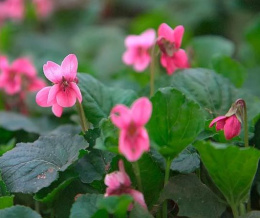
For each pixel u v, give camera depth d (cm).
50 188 51
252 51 83
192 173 51
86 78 55
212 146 48
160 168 51
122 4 114
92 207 48
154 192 51
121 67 83
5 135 61
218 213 50
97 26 111
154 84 56
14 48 100
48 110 65
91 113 54
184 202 50
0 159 51
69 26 110
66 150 51
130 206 48
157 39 55
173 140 49
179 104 49
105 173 51
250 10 100
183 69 56
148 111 46
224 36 99
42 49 100
